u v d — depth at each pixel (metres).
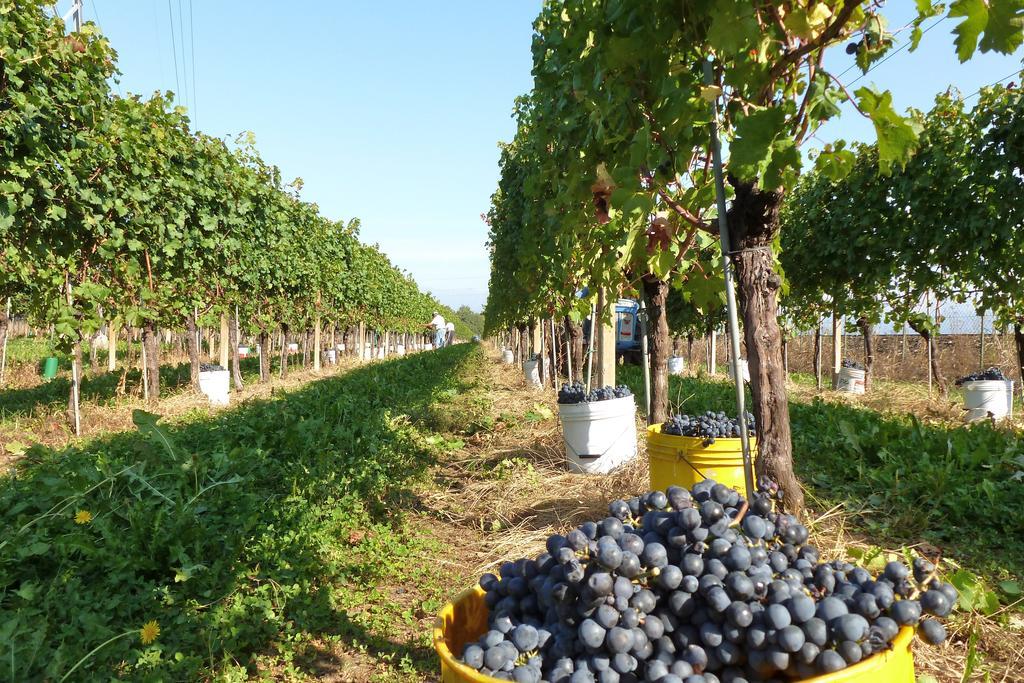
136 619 3.76
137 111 9.91
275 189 17.20
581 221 4.85
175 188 11.29
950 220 9.75
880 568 3.21
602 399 6.84
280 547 4.68
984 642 3.31
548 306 10.84
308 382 17.64
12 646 3.13
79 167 8.12
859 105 2.21
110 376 18.05
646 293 6.68
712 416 4.93
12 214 7.03
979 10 2.14
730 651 1.63
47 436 9.19
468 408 11.20
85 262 9.38
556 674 1.69
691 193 3.66
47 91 7.06
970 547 4.59
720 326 20.50
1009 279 9.48
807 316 15.68
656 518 1.87
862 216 11.42
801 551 1.96
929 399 12.03
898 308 12.98
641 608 1.68
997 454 6.52
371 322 34.78
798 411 9.70
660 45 2.88
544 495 6.17
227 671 3.29
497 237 16.14
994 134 8.63
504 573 2.05
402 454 7.95
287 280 18.89
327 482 6.34
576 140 4.93
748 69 2.38
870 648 1.59
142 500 5.09
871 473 5.99
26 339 30.16
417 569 4.70
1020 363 10.43
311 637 3.77
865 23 2.31
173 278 12.31
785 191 2.65
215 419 9.63
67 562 4.23
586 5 3.80
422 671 3.43
